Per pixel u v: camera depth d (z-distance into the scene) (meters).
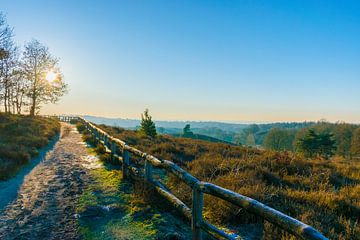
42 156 11.26
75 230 4.21
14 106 34.91
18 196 5.88
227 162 8.77
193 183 3.60
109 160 9.80
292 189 6.64
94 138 16.84
